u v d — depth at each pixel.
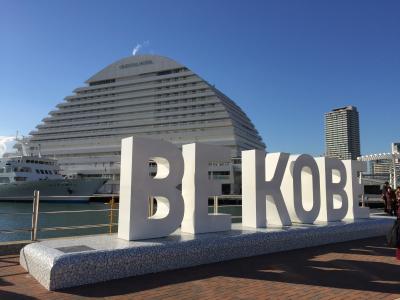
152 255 7.62
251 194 11.08
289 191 12.24
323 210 13.12
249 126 119.19
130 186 8.45
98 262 6.89
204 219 9.66
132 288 6.53
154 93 113.81
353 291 6.45
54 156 117.50
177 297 6.05
